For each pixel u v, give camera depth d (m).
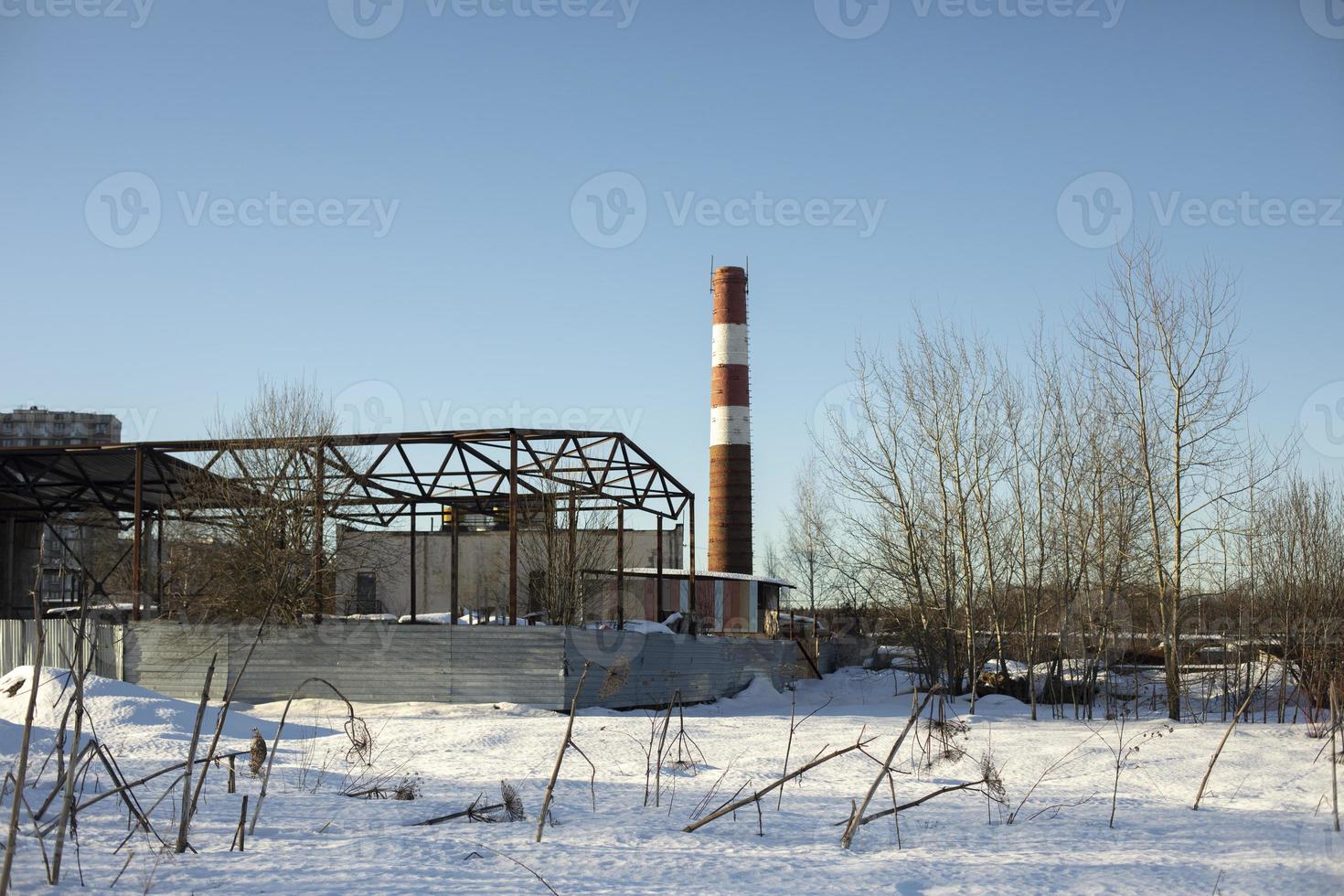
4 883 5.56
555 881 6.59
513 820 8.94
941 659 32.16
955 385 31.80
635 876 6.83
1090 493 29.78
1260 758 14.66
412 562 32.03
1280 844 8.56
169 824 8.28
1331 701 13.44
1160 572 24.30
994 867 7.42
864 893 6.50
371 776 11.98
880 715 24.67
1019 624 31.75
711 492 56.50
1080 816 10.01
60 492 34.16
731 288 57.25
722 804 10.41
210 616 28.61
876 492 32.59
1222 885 6.96
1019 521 31.28
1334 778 9.16
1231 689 27.69
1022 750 15.84
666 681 29.31
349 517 31.08
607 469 27.78
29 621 26.58
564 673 24.92
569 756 14.54
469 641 25.42
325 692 25.59
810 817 9.73
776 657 36.84
